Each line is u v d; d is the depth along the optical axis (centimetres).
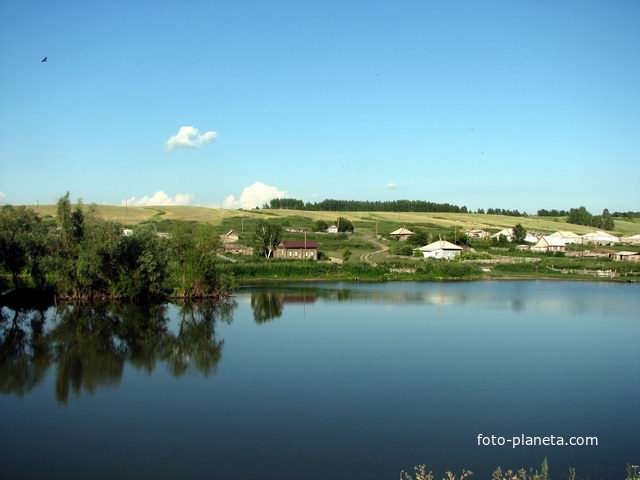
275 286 9550
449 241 16562
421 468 2492
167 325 5934
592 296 8381
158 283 7581
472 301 7800
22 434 3025
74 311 6712
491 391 3741
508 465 2672
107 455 2772
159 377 4041
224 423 3172
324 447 2858
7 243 7300
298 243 13400
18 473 2589
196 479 2523
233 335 5438
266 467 2641
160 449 2834
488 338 5328
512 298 8125
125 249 7388
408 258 13625
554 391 3744
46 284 7631
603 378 4044
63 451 2819
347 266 10900
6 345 4994
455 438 2978
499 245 17425
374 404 3478
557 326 5950
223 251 13288
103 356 4634
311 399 3562
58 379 3997
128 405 3462
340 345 5006
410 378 4019
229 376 4056
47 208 18962
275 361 4475
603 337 5397
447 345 5022
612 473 2598
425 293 8669
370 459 2727
